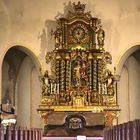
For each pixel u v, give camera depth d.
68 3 27.33
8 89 28.31
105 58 26.67
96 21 26.44
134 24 27.22
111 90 26.14
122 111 28.08
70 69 26.22
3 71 28.31
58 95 26.11
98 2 27.36
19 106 28.30
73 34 26.42
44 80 26.22
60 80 26.22
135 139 9.12
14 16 27.11
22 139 13.70
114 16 27.33
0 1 26.78
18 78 28.47
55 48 26.44
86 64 26.22
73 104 25.70
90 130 25.09
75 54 26.20
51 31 27.11
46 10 27.27
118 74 26.75
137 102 28.20
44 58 26.84
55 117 25.47
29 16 27.19
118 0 27.25
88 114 25.42
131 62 28.45
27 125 28.05
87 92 25.97
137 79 28.38
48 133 25.14
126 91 28.28
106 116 25.81
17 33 27.00
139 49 27.91
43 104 26.02
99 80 26.23
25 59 28.53
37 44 27.05
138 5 27.22
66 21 26.39
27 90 28.36
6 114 21.62
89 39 26.42
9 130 13.08
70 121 25.22
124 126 10.85
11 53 28.36
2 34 26.75
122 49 27.03
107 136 17.27
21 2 27.11
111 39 27.14
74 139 24.14
